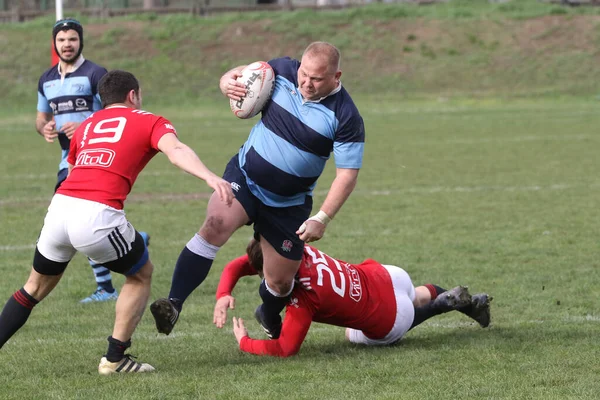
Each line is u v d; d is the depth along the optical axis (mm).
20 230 38812
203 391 16953
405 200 46281
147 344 21359
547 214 41094
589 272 29125
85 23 136750
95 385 17547
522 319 23266
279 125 19484
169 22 137375
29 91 114812
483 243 34500
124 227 17594
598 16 140625
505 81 124250
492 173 56594
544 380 17281
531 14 141875
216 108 111062
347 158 19094
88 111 27125
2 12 145625
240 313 24906
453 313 24375
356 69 127125
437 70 127000
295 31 136125
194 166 16906
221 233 19609
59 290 27875
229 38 133500
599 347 19938
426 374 17938
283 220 19781
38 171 60219
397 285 20844
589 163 60688
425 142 76250
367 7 144750
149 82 120250
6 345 21328
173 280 19766
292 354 19891
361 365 18812
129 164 17656
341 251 33375
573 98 117125
